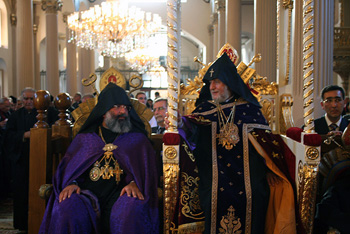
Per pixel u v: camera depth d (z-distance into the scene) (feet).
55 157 11.25
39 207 10.58
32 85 45.34
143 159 10.12
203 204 8.82
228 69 9.61
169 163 8.63
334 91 12.39
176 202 8.69
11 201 20.31
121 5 38.27
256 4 26.09
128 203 9.04
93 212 9.18
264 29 25.85
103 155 10.20
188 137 9.77
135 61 56.13
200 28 67.05
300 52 15.55
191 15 67.05
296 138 9.62
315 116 15.74
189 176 9.29
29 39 44.93
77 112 11.52
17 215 13.89
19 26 53.57
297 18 15.55
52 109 16.12
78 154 10.09
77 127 11.43
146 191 9.43
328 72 15.92
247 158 9.26
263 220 8.77
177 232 8.73
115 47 42.14
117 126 10.25
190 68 87.66
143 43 43.39
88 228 9.03
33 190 10.62
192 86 12.07
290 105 11.57
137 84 11.85
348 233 8.86
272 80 25.88
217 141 9.48
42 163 10.61
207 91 10.26
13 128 15.24
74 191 9.45
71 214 8.80
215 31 53.06
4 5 51.83
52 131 11.37
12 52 52.75
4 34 52.31
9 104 23.63
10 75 52.65
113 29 38.83
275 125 11.67
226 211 8.68
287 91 16.56
